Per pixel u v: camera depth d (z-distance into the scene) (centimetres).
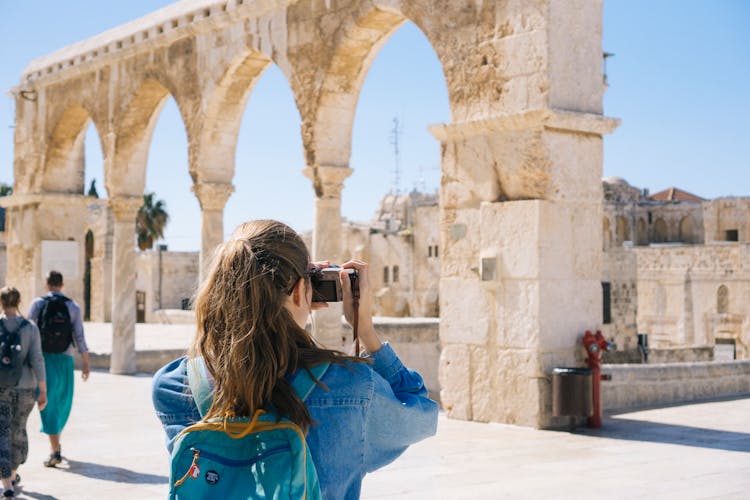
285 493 201
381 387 230
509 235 1167
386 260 6575
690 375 1443
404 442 239
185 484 209
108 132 1978
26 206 2319
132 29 1936
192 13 1759
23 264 2334
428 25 1284
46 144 2238
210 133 1764
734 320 5269
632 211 7188
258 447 209
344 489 216
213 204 1777
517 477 828
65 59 2123
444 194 1259
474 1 1220
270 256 225
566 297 1162
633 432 1102
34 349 806
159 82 1856
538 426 1127
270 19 1598
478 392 1204
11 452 784
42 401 815
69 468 923
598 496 746
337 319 1569
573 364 1166
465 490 772
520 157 1163
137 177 1967
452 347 1239
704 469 864
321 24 1496
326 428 215
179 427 226
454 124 1228
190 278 5506
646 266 5691
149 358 2006
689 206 6994
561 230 1158
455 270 1242
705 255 5425
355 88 1533
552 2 1138
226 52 1684
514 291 1162
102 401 1464
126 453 1009
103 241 4938
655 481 806
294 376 217
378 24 1432
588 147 1192
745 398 1452
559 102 1146
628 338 4378
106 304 4906
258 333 214
